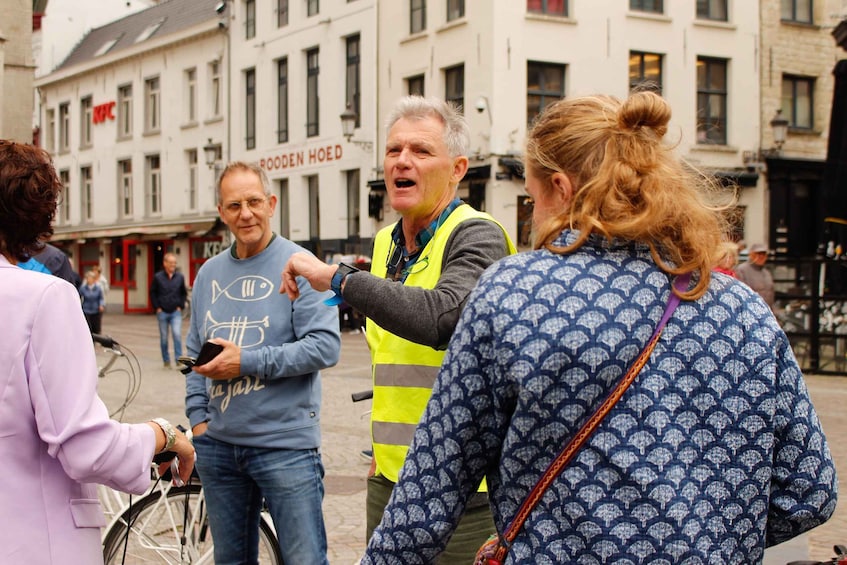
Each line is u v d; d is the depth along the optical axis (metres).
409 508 1.44
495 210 17.69
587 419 1.36
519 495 1.40
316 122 23.31
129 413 8.37
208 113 27.23
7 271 1.82
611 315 1.37
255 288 2.98
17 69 21.12
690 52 19.47
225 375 2.77
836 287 11.85
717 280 1.47
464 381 1.43
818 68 20.78
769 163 19.88
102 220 31.77
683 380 1.37
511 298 1.40
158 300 12.85
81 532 1.84
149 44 28.81
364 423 8.05
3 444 1.74
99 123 31.78
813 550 4.47
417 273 2.39
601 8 18.58
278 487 2.86
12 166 1.88
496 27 17.69
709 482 1.36
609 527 1.32
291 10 23.72
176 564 3.20
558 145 1.51
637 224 1.39
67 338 1.80
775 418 1.43
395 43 20.38
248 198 2.97
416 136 2.40
